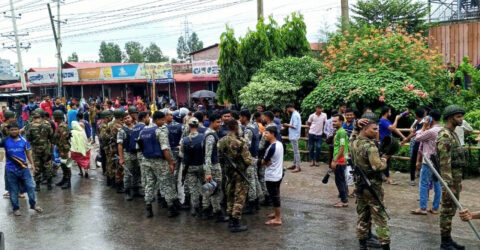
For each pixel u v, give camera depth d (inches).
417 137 273.4
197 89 1214.9
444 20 921.5
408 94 445.4
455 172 215.9
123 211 314.2
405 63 504.7
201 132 309.0
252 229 264.2
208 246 238.2
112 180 390.0
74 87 1460.4
